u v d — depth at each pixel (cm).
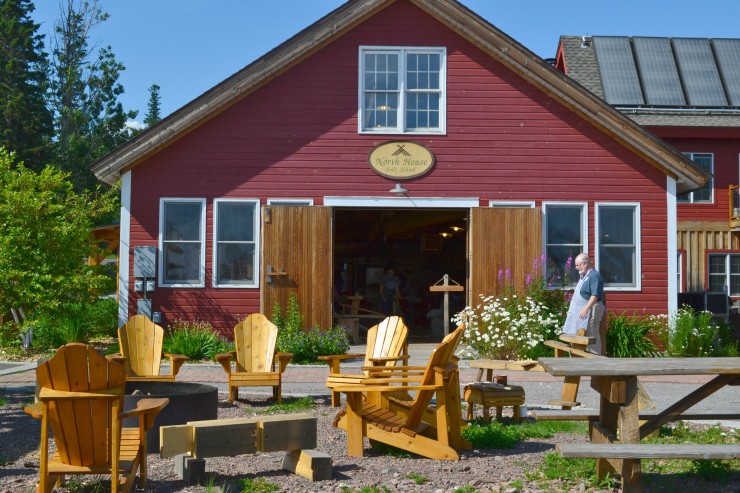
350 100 1733
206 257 1708
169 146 1712
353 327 1847
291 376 1352
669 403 1082
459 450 774
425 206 1725
